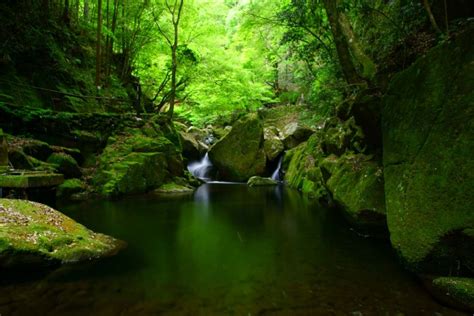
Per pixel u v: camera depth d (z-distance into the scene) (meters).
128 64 16.94
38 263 4.27
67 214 7.74
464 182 3.69
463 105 3.88
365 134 7.31
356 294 3.79
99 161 11.23
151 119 14.30
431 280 3.94
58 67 12.33
